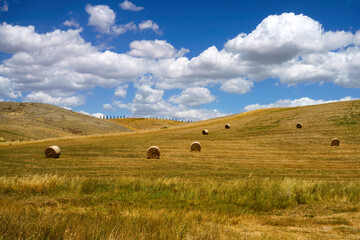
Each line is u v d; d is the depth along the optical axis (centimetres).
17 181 1178
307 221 803
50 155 2698
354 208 945
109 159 2628
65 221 592
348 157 2744
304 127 4906
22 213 657
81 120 14612
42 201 927
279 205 1004
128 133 5594
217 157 2803
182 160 2586
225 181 1487
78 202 938
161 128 6431
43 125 11550
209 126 6334
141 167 2153
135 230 570
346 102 7231
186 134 5203
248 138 4369
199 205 953
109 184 1212
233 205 977
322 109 6581
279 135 4422
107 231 551
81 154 3000
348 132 4144
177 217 714
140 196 1046
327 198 1095
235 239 568
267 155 2941
